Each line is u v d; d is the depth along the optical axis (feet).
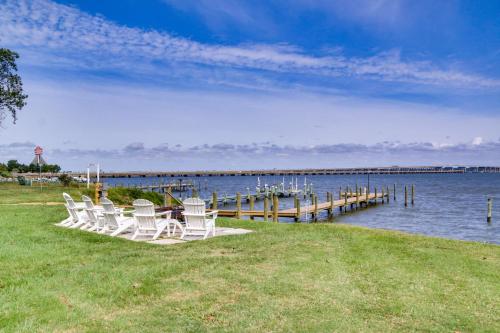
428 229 96.37
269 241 35.50
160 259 27.99
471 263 29.71
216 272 24.95
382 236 39.32
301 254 30.50
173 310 19.07
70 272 24.25
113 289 21.38
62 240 35.27
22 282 22.26
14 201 79.56
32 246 31.86
